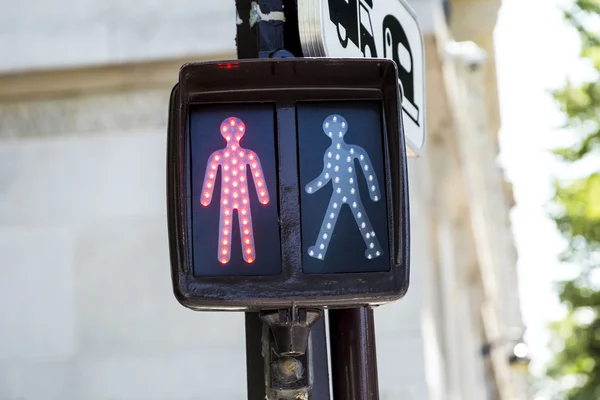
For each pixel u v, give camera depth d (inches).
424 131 278.2
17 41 499.2
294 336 188.4
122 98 500.7
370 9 238.8
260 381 199.3
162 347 474.9
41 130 501.0
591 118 1220.5
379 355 446.0
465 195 783.1
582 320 1343.5
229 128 187.6
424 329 454.9
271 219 185.2
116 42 495.2
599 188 1233.4
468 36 569.6
